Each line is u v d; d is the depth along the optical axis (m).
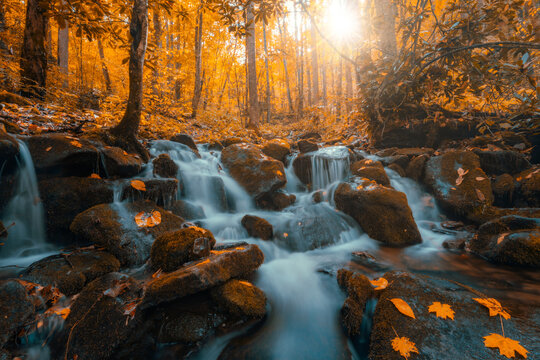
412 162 4.90
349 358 1.72
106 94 8.34
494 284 2.25
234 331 1.86
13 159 2.68
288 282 2.60
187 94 14.31
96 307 1.78
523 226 2.75
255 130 9.95
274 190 4.64
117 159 3.36
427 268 2.68
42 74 5.38
